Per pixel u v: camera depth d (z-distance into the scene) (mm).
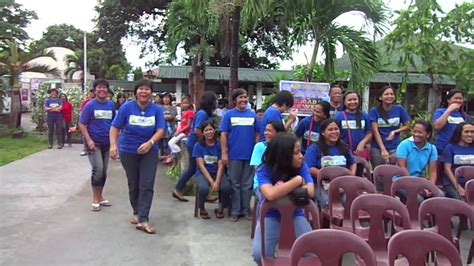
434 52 8289
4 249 4887
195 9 8930
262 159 4020
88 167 10203
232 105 6875
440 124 6281
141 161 5676
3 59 17266
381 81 15266
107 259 4684
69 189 7918
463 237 5551
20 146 13961
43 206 6723
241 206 6258
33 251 4852
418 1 8227
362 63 8852
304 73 10594
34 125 20656
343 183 4703
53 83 21000
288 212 3744
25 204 6816
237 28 8336
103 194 7605
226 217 6363
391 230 4602
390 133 6480
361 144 6215
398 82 15242
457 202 3936
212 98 6766
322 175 5137
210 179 6270
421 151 5812
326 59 9062
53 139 14500
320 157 5387
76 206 6758
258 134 6289
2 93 18234
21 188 7914
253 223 5426
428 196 4883
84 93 16641
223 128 6188
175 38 14148
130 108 5633
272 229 3756
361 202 3938
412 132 6152
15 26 36031
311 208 3867
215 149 6391
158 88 24266
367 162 6027
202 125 6383
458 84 8273
